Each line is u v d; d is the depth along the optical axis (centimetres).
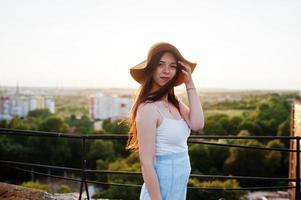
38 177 4831
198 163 4184
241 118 6425
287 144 4816
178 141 215
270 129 5888
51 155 5188
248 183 3903
